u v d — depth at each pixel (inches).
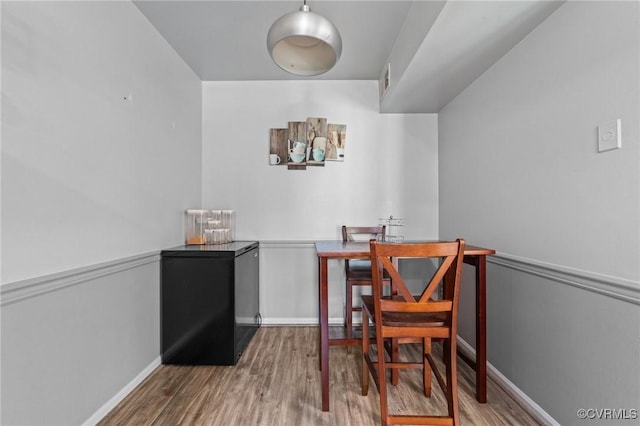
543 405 61.1
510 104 72.6
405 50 83.0
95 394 61.4
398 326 54.2
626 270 45.3
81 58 58.9
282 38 54.4
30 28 48.8
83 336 58.5
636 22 43.6
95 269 60.8
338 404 66.8
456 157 102.3
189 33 88.1
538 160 63.2
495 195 79.1
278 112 118.6
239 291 89.3
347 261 96.4
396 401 67.5
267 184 119.0
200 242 103.5
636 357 43.6
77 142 57.9
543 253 61.9
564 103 56.4
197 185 114.4
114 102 68.4
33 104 49.2
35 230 49.3
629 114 44.6
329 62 62.1
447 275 70.7
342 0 74.9
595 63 49.9
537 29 63.1
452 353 53.0
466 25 62.5
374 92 119.0
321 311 65.2
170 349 85.3
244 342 94.5
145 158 80.4
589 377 50.8
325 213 119.2
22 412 46.9
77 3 57.9
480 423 60.6
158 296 85.1
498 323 76.7
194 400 68.6
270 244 117.6
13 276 45.9
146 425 60.4
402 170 119.6
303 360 87.7
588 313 51.1
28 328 47.7
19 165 46.9
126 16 72.7
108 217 66.1
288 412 64.2
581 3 52.4
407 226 119.4
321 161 118.6
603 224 48.8
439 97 103.0
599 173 49.4
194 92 111.8
